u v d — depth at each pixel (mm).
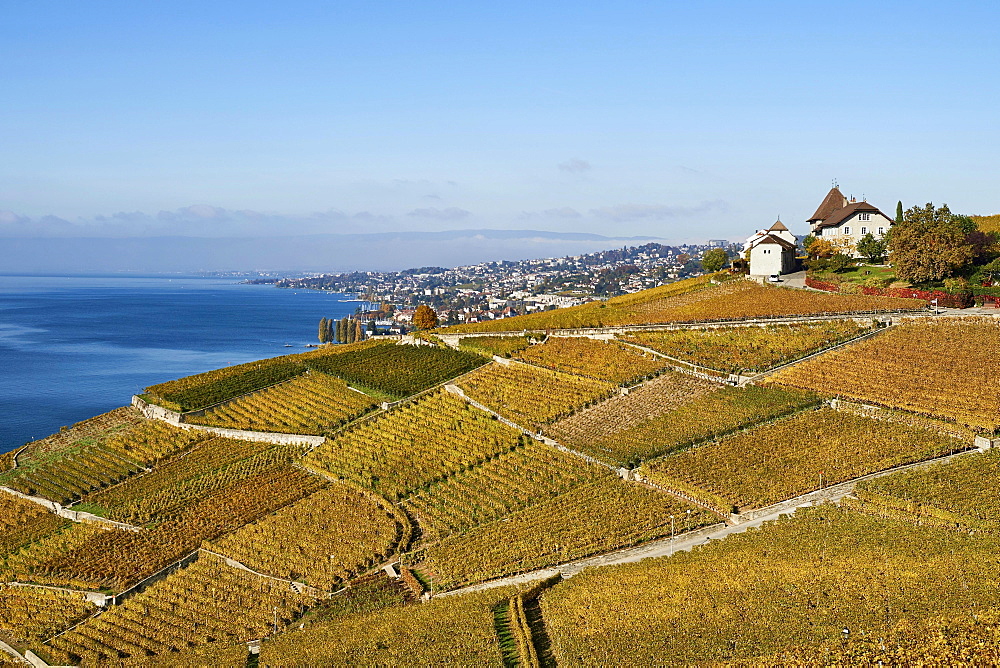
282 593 71312
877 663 44500
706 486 73562
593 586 60219
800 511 66438
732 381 95062
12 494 95000
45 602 74188
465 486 84938
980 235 128000
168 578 75625
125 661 63156
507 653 53875
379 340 146125
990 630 45500
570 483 81125
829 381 89375
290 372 125438
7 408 177875
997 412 75438
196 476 96000
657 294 150625
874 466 71250
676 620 52250
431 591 67500
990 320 98125
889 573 53781
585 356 112125
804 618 49750
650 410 92062
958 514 61156
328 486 90812
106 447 104812
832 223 160375
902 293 114625
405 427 101125
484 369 115688
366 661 54531
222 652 61625
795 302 120062
